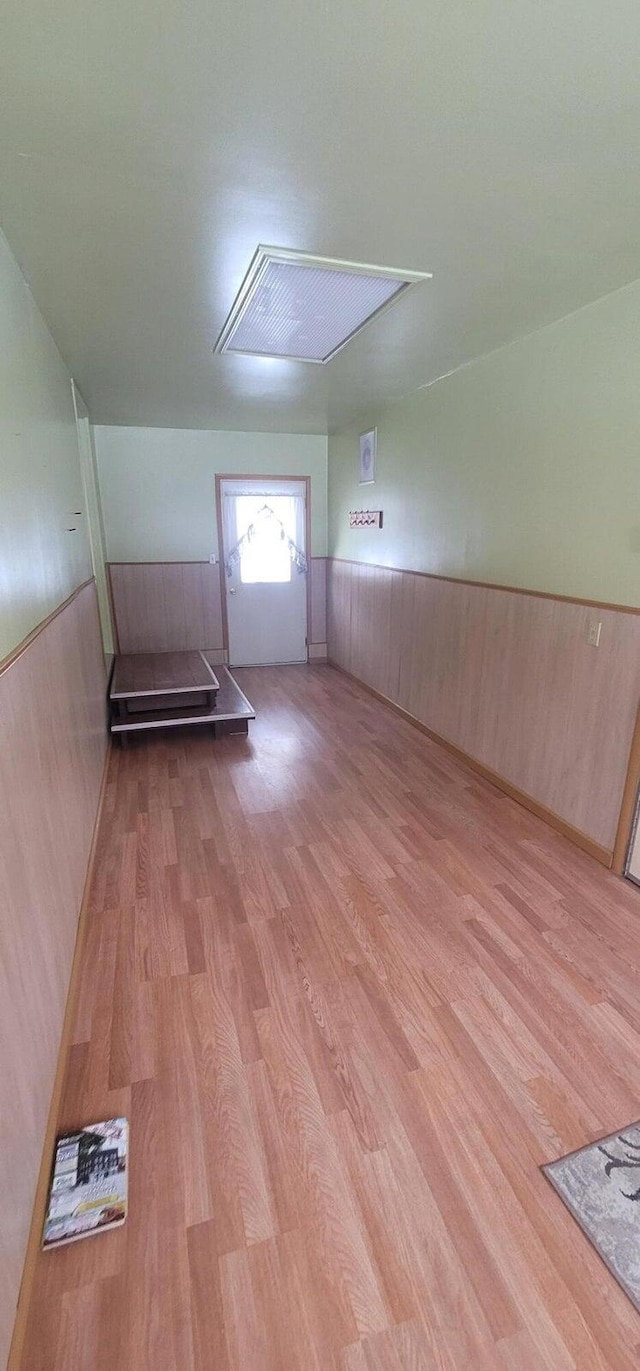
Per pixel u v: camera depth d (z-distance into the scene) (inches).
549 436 104.8
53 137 53.1
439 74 46.0
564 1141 55.6
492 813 118.0
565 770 107.0
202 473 216.8
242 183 60.8
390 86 47.2
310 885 94.9
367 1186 51.8
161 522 216.4
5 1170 41.8
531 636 113.0
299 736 162.7
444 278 84.3
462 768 139.9
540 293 89.3
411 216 67.7
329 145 54.6
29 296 84.0
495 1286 45.0
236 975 75.9
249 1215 49.6
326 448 230.2
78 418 164.2
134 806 122.2
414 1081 61.5
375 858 102.4
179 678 176.2
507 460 117.2
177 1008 70.8
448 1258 46.8
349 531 212.4
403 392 154.6
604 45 43.2
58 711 79.4
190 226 69.6
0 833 46.7
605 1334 42.3
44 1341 41.9
